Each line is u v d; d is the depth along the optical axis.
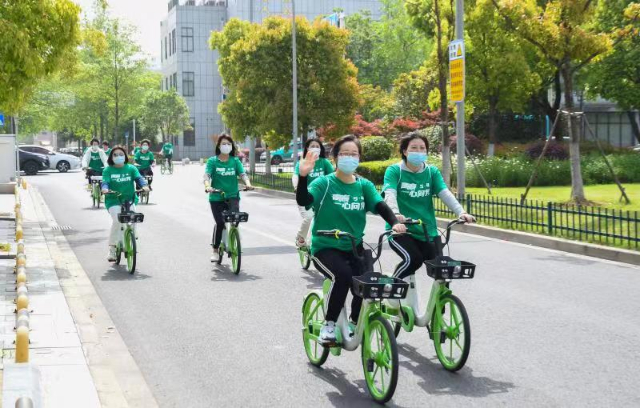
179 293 10.01
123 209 12.01
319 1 88.94
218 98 93.75
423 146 6.91
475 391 5.87
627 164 27.84
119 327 8.18
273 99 34.62
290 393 5.95
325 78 33.91
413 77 45.50
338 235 5.81
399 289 5.47
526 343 7.25
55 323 7.82
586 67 37.34
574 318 8.26
